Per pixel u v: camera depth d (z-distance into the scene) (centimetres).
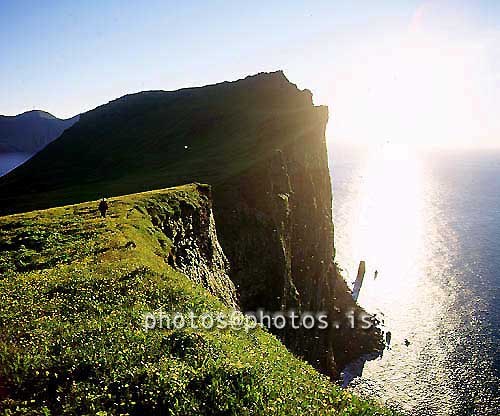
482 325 11019
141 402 1059
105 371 1191
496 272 14950
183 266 3897
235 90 15612
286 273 7256
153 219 4209
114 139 16238
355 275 15775
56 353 1307
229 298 4828
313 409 1118
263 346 1794
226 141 11650
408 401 8275
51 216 4159
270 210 7512
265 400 1116
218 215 6744
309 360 8225
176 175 8256
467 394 8400
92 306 1773
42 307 1773
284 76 15388
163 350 1330
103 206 3934
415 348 10131
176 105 16938
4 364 1245
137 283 2116
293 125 11138
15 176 15712
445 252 17888
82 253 2839
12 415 1002
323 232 10775
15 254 2923
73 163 15175
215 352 1343
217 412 1051
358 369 9462
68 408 1034
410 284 14412
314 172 10738
